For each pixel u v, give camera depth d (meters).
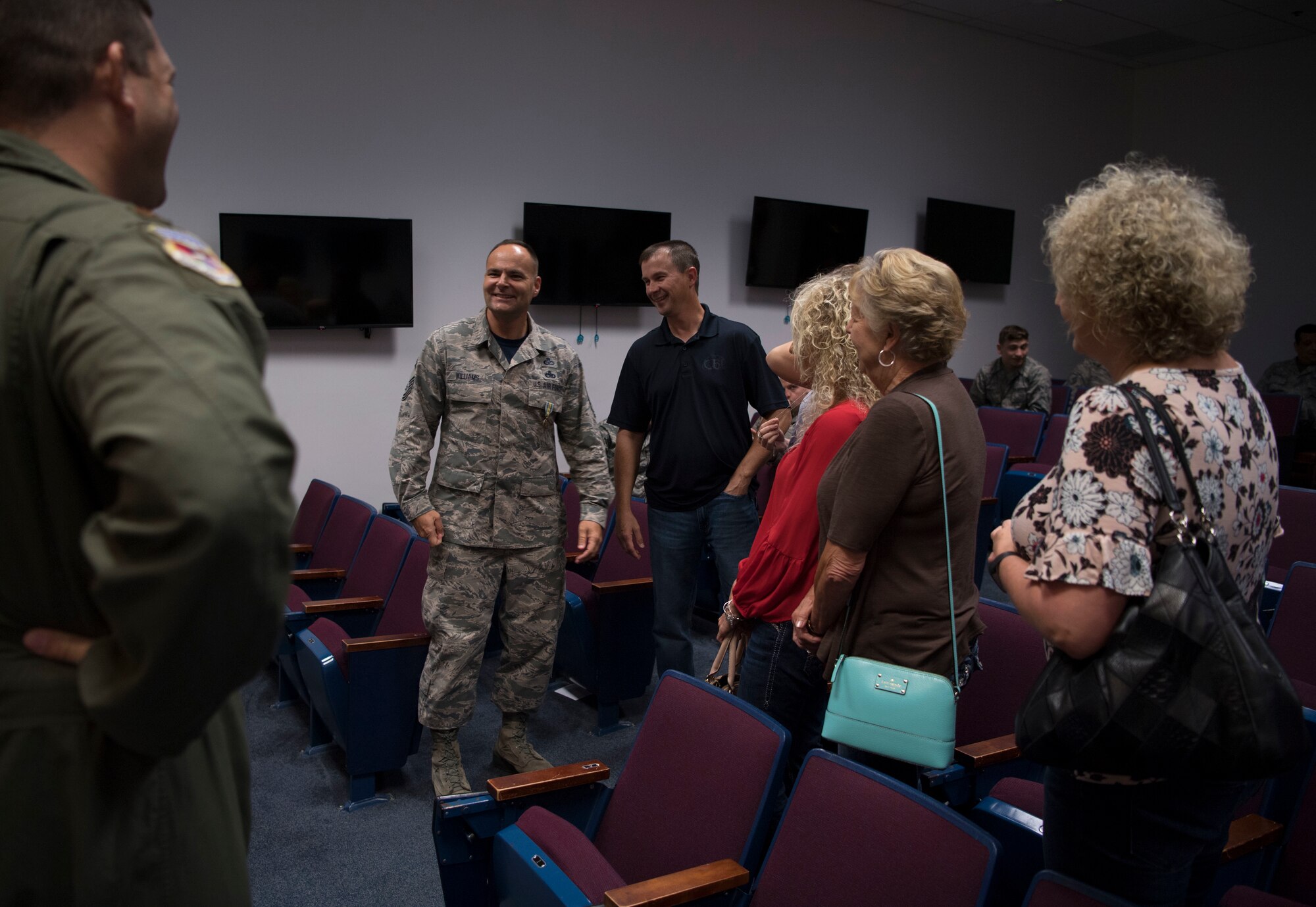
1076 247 1.01
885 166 6.91
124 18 0.71
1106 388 0.96
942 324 1.43
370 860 2.22
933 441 1.38
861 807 1.29
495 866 1.48
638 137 5.73
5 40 0.68
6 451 0.63
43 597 0.66
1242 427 0.96
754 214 6.13
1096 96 8.26
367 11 4.81
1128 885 1.00
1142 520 0.91
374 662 2.41
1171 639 0.87
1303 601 2.24
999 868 1.13
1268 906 1.23
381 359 5.04
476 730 2.93
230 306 0.66
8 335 0.62
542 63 5.34
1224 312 0.94
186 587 0.56
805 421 1.88
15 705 0.66
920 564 1.44
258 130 4.60
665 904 1.19
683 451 2.70
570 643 2.99
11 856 0.65
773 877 1.34
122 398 0.57
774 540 1.68
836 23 6.51
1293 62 7.58
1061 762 0.94
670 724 1.58
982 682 1.84
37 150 0.68
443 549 2.43
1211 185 0.99
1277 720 0.85
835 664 1.50
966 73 7.29
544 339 2.51
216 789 0.77
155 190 0.79
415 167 5.02
